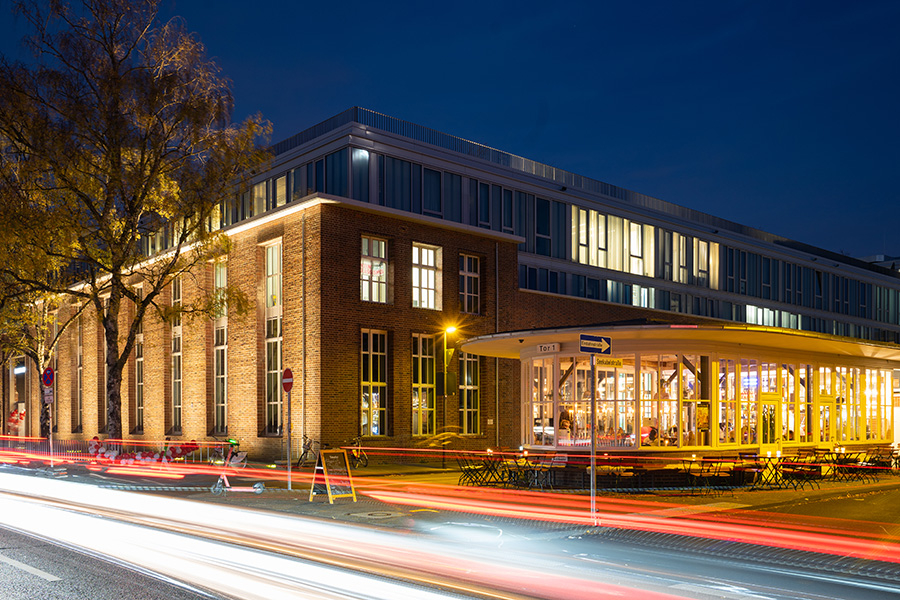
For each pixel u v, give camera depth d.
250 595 7.88
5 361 43.25
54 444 44.78
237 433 33.47
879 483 21.67
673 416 20.67
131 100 27.14
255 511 15.69
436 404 33.62
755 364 22.61
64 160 26.39
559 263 42.66
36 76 25.91
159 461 30.23
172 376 39.41
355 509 15.88
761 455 22.16
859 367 27.03
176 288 39.50
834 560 10.34
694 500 17.16
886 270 68.69
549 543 11.60
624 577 9.05
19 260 27.23
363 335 31.61
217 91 28.09
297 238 31.22
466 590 8.15
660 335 20.06
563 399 21.22
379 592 7.98
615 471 19.75
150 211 29.36
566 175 45.00
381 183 35.22
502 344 23.14
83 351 48.38
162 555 10.33
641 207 47.84
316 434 29.45
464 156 38.72
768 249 56.28
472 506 16.33
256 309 33.06
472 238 35.84
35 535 12.33
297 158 37.38
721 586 8.64
